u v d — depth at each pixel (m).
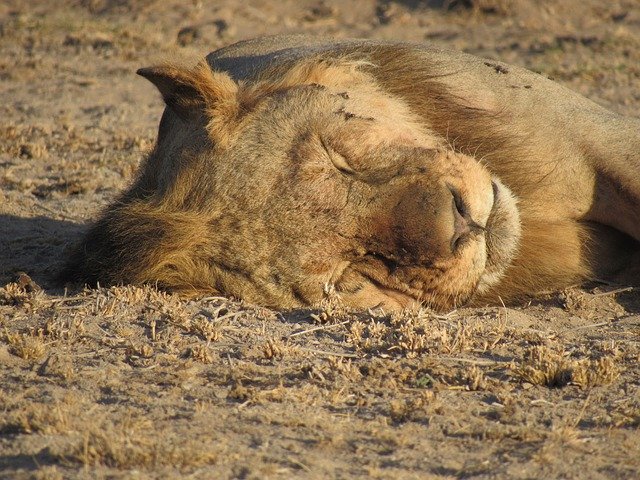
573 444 8.34
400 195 10.57
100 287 12.30
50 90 27.78
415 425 8.80
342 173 10.83
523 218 11.87
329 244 10.79
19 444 8.29
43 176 19.72
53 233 16.19
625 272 12.67
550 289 12.29
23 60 31.38
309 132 10.97
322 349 10.55
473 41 32.72
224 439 8.37
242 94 11.46
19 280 12.72
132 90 27.86
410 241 10.49
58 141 22.23
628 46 30.53
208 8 37.97
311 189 10.77
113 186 19.03
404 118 11.64
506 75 12.49
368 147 10.90
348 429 8.70
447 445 8.41
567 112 12.20
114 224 12.34
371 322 10.80
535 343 10.70
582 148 12.00
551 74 27.27
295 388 9.54
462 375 9.80
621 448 8.28
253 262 11.09
